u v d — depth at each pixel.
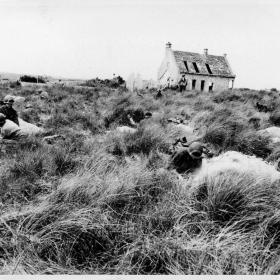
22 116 7.73
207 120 7.64
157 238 2.54
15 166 3.93
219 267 2.37
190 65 30.08
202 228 2.73
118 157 4.81
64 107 9.52
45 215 2.70
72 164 4.10
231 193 2.98
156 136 5.48
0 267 2.30
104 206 2.97
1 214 2.83
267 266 2.41
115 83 23.69
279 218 2.76
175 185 3.47
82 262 2.50
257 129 7.25
